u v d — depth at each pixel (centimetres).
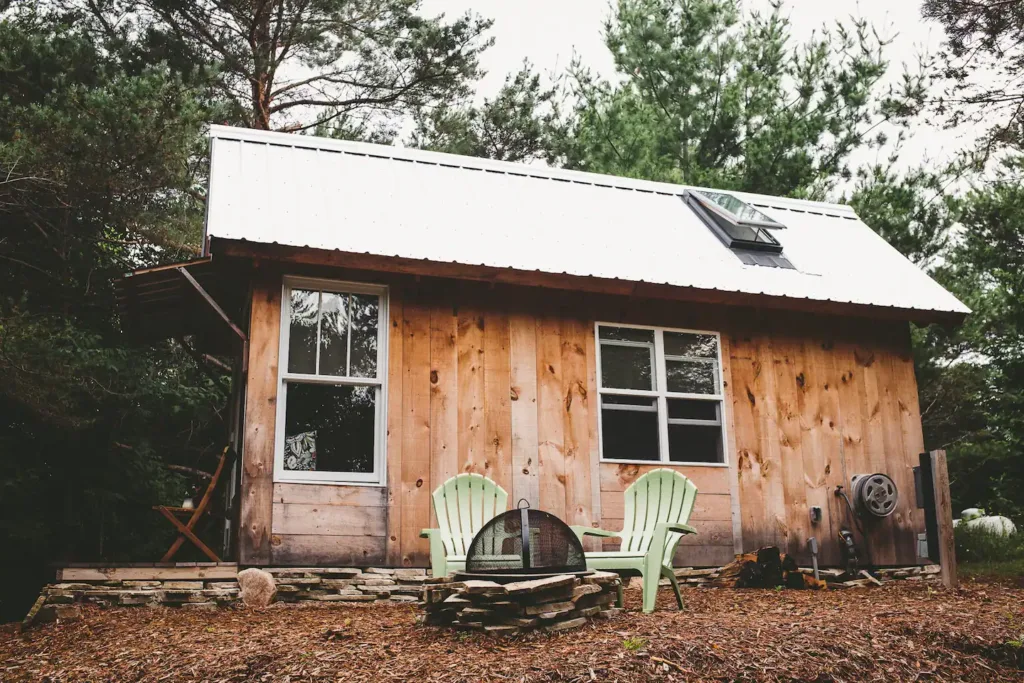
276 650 537
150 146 1037
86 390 978
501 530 593
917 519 995
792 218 1170
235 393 959
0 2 1277
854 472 984
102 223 1136
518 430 873
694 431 943
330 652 529
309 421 813
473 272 859
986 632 587
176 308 948
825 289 984
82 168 1024
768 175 1697
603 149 1742
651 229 1037
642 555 661
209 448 1345
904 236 1493
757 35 1923
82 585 710
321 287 845
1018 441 1321
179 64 1498
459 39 1744
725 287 927
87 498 1017
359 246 827
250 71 1634
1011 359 1317
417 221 915
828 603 737
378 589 786
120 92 1045
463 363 870
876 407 1014
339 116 1756
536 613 554
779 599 768
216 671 499
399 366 848
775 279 977
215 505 855
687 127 1898
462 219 945
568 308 923
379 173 998
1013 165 1616
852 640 551
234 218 821
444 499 706
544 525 596
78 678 512
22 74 1113
